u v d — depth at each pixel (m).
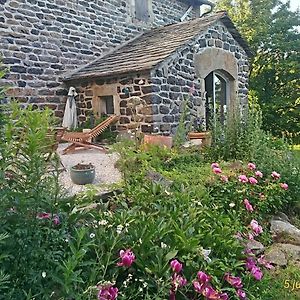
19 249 2.05
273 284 3.26
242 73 11.20
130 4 11.26
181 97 8.72
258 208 4.64
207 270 2.62
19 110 2.22
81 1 9.82
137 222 2.87
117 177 4.91
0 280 1.77
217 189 4.56
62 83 9.41
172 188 4.16
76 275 2.03
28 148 2.11
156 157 5.44
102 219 2.78
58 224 2.36
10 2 8.28
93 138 7.99
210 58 9.72
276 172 5.18
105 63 9.44
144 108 8.07
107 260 2.35
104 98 9.08
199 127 9.12
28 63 8.64
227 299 2.52
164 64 8.20
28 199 2.08
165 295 2.38
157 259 2.52
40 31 8.88
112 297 2.16
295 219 4.97
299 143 15.87
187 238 2.77
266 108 16.20
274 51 16.69
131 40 11.15
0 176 1.95
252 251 3.53
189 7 13.49
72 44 9.61
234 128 6.33
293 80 16.39
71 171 4.62
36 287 2.04
